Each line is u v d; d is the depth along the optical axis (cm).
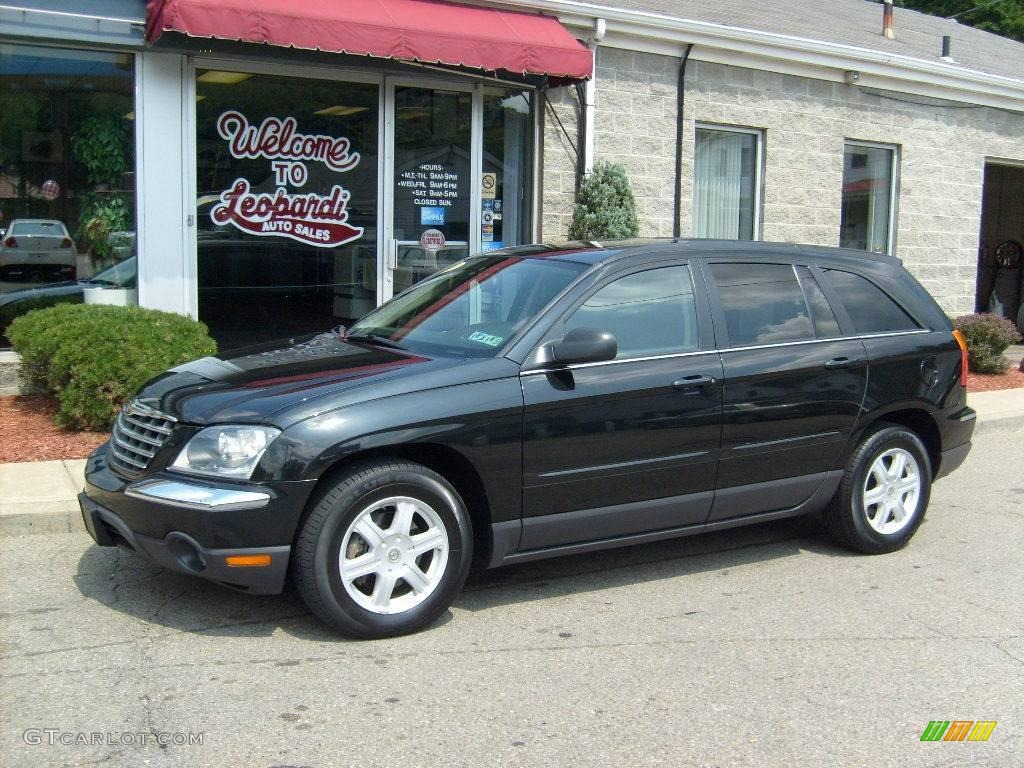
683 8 1260
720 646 462
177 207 918
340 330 598
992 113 1510
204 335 830
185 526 430
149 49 882
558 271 532
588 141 1127
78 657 433
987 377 1233
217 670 423
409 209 1050
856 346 583
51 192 885
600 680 422
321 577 438
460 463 473
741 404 535
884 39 1484
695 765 355
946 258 1496
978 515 698
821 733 380
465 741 368
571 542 506
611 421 497
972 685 426
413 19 920
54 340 761
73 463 698
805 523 671
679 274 544
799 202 1323
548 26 1029
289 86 966
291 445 433
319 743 364
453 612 498
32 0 839
